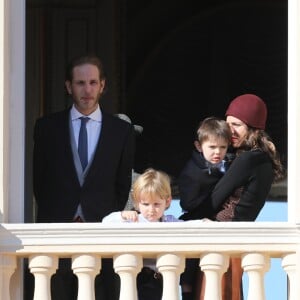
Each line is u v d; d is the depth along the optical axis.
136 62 54.81
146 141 54.28
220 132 36.19
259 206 36.38
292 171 34.53
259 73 55.03
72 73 37.19
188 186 36.41
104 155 36.78
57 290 36.03
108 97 53.94
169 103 54.88
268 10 55.47
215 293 34.00
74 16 53.03
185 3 55.56
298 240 34.12
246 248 34.09
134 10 54.50
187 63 55.19
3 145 34.59
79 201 36.47
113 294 36.12
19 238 34.16
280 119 54.09
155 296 35.97
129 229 34.09
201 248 34.06
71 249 34.12
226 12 55.50
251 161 36.19
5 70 34.84
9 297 34.31
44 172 36.91
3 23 34.88
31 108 52.06
